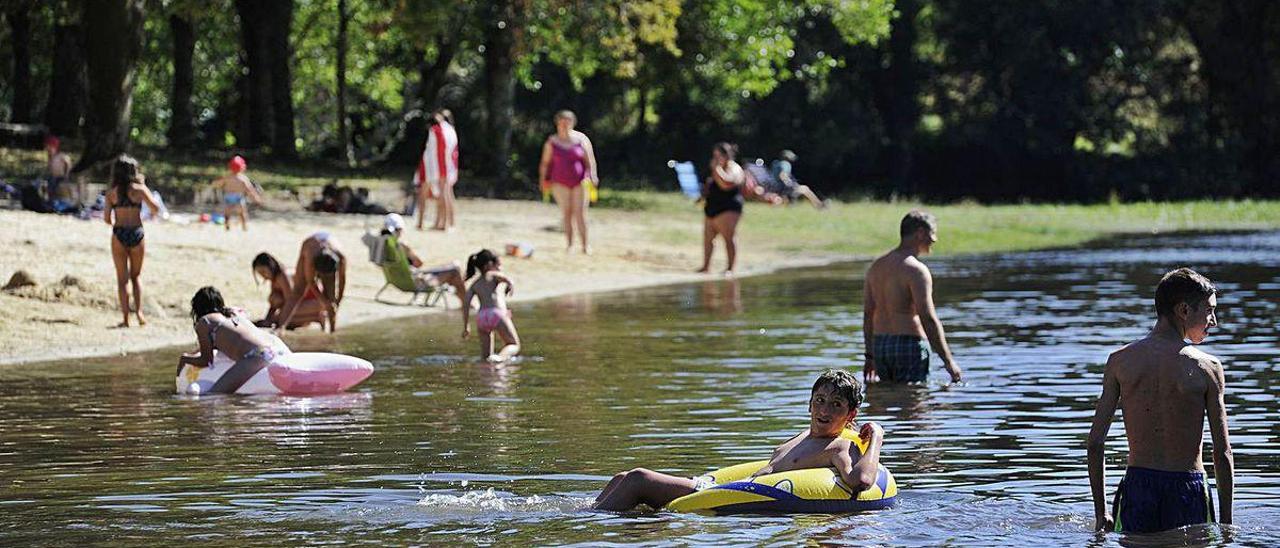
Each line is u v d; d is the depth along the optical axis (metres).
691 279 44.62
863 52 112.00
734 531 13.23
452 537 13.16
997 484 15.30
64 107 72.94
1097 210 81.81
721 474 14.69
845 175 113.75
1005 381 22.91
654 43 77.94
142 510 14.37
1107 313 33.19
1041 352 26.38
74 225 39.62
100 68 57.06
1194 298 13.15
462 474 16.09
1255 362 24.36
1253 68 106.81
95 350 27.83
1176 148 109.56
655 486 14.27
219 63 102.31
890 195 109.50
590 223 57.78
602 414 20.11
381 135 101.00
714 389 22.33
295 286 30.97
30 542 13.09
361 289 38.47
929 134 114.44
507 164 76.94
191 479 15.88
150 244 39.09
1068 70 108.06
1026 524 13.45
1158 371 13.08
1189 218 75.81
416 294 36.38
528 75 95.00
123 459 17.06
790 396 21.53
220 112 108.94
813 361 25.61
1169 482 13.02
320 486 15.46
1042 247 58.59
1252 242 59.78
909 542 12.80
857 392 14.63
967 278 43.56
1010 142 109.69
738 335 29.72
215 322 22.84
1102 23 106.12
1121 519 13.12
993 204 100.81
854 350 27.14
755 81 85.06
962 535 13.04
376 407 21.03
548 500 14.61
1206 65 107.94
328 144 110.69
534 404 21.09
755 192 75.25
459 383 23.39
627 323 32.19
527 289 40.81
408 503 14.58
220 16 87.88
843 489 14.16
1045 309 34.31
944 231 62.75
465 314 27.66
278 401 21.73
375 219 51.38
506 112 76.81
